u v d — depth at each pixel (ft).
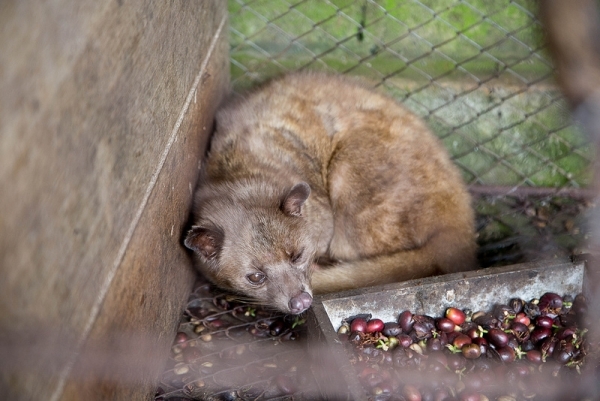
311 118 6.39
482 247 6.45
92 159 5.14
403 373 5.70
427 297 5.85
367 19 6.79
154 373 5.71
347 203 6.32
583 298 5.89
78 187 5.08
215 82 6.39
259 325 6.07
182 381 5.85
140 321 5.53
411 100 6.82
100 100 5.17
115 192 5.28
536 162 6.74
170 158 5.74
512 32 6.70
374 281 6.11
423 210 6.23
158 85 5.57
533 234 6.49
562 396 5.65
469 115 6.79
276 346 6.01
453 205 6.27
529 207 6.63
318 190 6.31
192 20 5.92
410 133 6.36
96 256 5.19
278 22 6.81
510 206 6.64
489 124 6.78
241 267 6.01
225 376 5.88
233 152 6.25
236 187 6.12
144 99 5.45
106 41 5.19
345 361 5.52
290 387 5.82
